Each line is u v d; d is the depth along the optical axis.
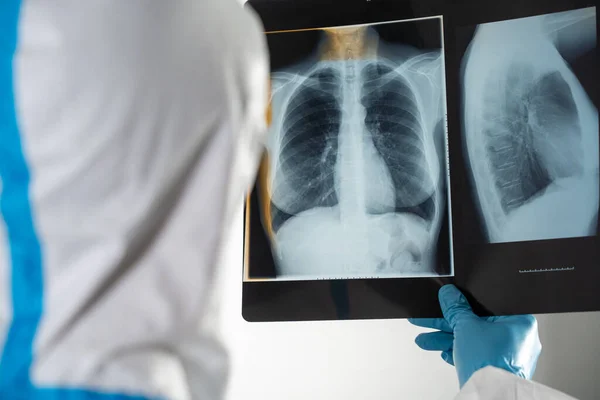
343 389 1.24
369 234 0.91
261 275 0.92
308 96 0.97
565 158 0.86
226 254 0.43
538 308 0.83
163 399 0.36
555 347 1.18
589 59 0.87
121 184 0.37
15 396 0.35
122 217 0.37
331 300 0.90
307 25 0.98
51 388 0.35
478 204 0.88
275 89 0.98
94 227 0.37
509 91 0.90
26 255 0.37
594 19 0.88
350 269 0.90
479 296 0.86
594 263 0.82
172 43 0.38
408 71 0.94
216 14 0.41
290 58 0.98
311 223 0.93
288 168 0.95
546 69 0.89
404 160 0.92
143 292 0.39
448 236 0.88
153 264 0.39
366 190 0.93
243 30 0.43
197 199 0.40
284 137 0.96
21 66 0.35
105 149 0.36
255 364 1.26
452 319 0.85
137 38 0.36
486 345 0.83
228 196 0.41
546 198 0.86
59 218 0.37
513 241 0.86
